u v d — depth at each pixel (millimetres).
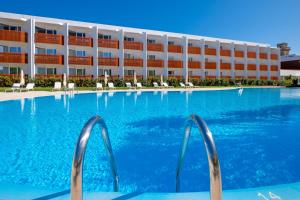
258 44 51812
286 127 10211
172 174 5203
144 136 8555
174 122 11172
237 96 24328
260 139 8141
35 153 6477
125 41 37469
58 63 32844
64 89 25922
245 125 10672
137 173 5270
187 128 3236
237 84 44344
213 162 2076
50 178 4953
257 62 49969
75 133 8727
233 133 9078
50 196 2975
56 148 6918
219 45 45594
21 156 6234
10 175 5098
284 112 14555
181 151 3506
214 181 2043
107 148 3211
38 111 13516
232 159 6121
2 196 2975
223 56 46281
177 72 43219
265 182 4816
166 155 6480
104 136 3014
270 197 2848
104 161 5879
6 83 27703
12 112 13023
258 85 46156
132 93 25203
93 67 35531
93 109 14859
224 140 8016
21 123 10438
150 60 39469
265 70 51062
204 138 2230
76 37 34125
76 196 2025
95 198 2896
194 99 21172
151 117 12508
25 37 31094
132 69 39656
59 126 9883
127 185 4707
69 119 11445
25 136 8281
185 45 42219
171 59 43125
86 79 32438
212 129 9812
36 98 18531
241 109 15836
